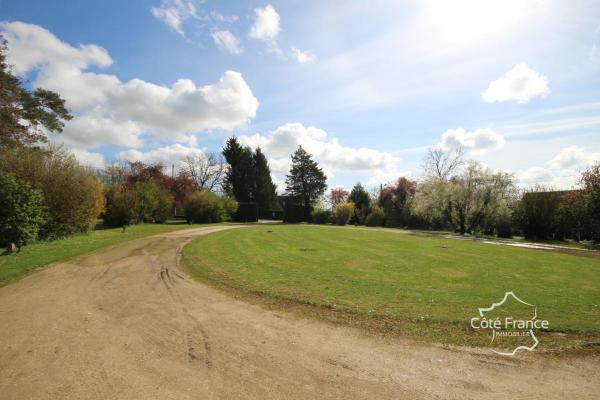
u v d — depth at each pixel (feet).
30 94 72.59
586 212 78.13
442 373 13.28
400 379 12.72
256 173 190.49
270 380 12.48
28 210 42.06
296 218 163.84
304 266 35.91
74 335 16.76
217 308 21.43
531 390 12.11
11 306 21.54
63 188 55.06
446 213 110.63
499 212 97.86
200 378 12.57
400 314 20.43
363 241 65.00
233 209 138.31
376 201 173.06
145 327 17.93
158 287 26.71
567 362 14.56
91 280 28.86
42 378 12.50
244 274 31.45
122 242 52.90
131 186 98.89
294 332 17.49
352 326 18.47
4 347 15.29
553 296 25.64
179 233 70.95
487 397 11.56
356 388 11.98
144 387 11.90
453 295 25.16
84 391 11.61
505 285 29.07
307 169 195.11
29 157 53.11
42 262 35.29
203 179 191.62
